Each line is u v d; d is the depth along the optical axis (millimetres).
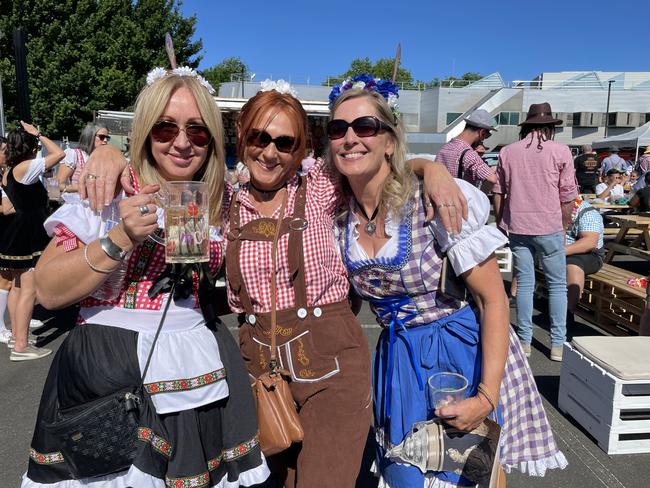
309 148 1985
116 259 1233
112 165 1369
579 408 3146
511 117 34438
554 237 4004
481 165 5152
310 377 1765
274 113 1782
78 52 19984
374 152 1713
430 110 40344
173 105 1429
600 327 4984
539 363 4156
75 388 1322
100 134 6027
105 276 1248
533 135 4008
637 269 7844
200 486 1372
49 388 1382
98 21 20562
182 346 1405
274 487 1954
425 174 1717
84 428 1280
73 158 5902
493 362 1653
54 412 1343
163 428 1352
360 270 1794
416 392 1776
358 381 1786
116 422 1291
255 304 1811
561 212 4023
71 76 19453
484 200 1663
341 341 1788
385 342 1927
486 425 1667
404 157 1775
